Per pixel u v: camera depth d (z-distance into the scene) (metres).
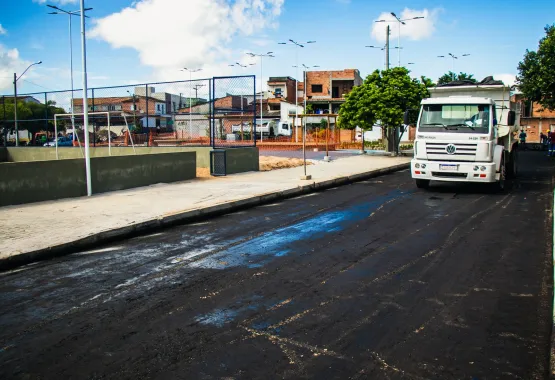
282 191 13.51
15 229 8.56
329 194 14.27
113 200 11.91
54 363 3.96
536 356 3.97
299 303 5.23
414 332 4.46
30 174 11.62
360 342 4.25
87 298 5.51
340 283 5.91
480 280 5.99
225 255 7.34
